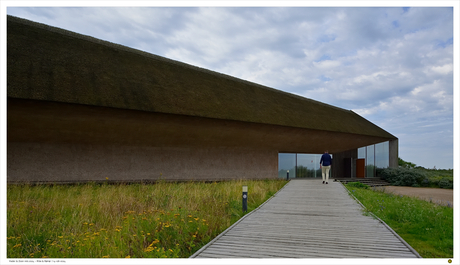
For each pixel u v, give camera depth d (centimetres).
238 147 2039
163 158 1705
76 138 1399
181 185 1434
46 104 1143
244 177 2084
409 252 584
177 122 1527
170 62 1912
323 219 862
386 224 793
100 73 1370
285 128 1983
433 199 1770
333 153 2795
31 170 1316
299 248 605
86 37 1581
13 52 1170
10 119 1159
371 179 2791
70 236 654
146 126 1476
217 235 712
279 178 2267
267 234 705
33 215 796
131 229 704
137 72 1555
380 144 3045
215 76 2106
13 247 604
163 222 736
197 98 1645
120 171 1550
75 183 1377
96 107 1236
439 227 777
